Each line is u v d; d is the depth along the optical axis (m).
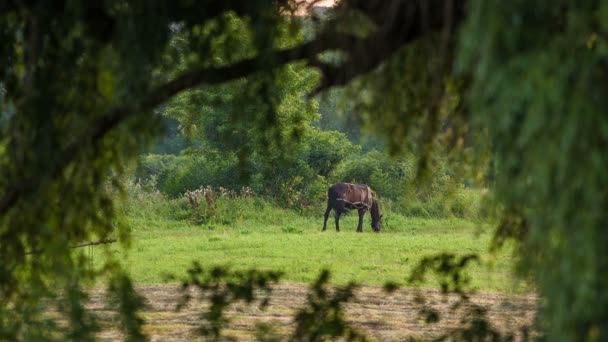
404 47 15.43
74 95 13.99
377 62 12.92
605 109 8.19
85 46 13.70
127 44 12.04
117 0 12.37
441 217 91.62
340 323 16.42
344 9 13.40
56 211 14.59
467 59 8.72
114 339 21.16
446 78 15.23
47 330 14.85
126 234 16.61
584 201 8.26
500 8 8.52
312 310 16.62
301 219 95.31
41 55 13.80
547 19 8.77
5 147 14.62
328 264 49.72
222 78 13.71
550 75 8.28
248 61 13.78
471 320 17.16
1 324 15.09
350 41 13.17
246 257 53.75
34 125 13.76
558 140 8.16
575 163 8.16
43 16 13.41
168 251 56.56
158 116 13.49
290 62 14.20
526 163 8.70
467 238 68.38
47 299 15.19
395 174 108.00
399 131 16.53
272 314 28.52
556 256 8.82
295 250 58.16
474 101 8.98
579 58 8.41
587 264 8.16
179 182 102.88
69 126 14.03
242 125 16.53
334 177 109.88
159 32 12.27
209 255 54.81
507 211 15.24
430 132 16.38
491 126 8.95
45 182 13.71
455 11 11.57
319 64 13.90
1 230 14.92
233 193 96.38
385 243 63.41
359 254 55.84
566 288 8.53
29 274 15.31
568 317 8.52
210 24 15.03
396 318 28.58
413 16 12.22
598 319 8.41
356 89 16.14
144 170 14.83
